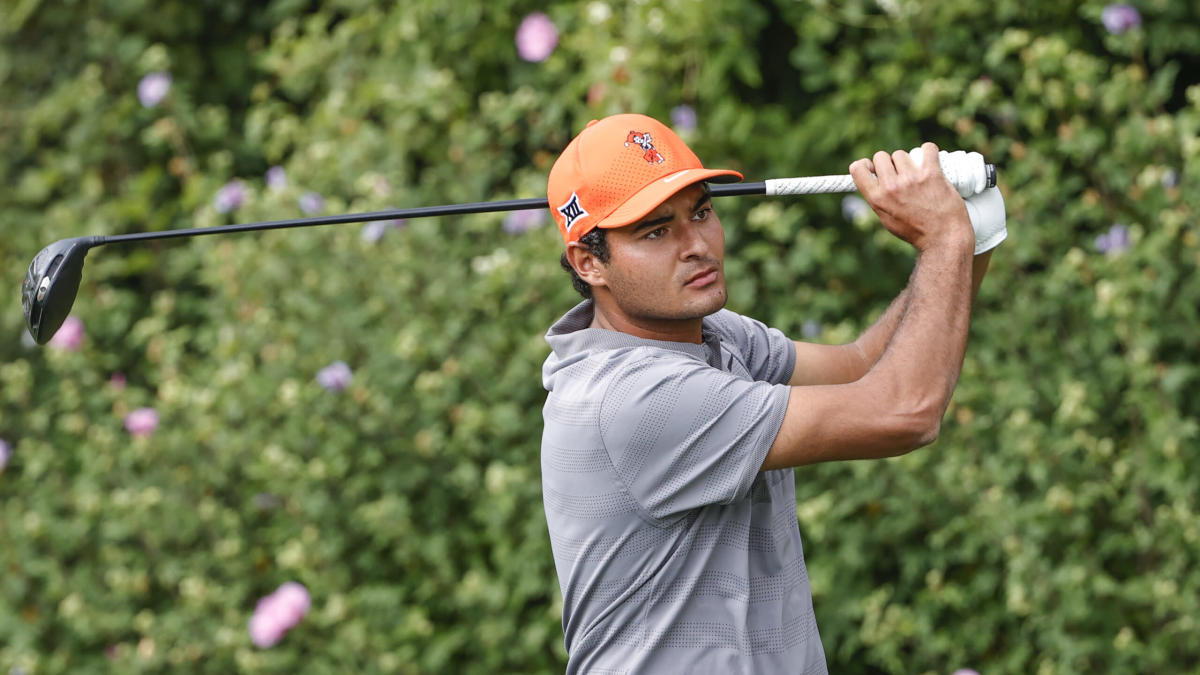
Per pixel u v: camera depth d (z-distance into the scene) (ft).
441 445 53.98
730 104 55.42
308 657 53.06
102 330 65.31
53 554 58.70
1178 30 53.16
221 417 56.65
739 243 55.57
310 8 72.69
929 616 48.01
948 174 26.40
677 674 25.70
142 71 70.38
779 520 26.58
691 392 24.54
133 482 58.44
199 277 61.57
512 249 55.11
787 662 26.32
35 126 70.95
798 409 24.23
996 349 51.52
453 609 53.93
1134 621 47.50
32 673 55.36
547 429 26.71
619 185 25.16
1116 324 48.29
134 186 68.08
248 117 72.13
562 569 26.91
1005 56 55.36
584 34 57.21
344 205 58.80
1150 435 47.16
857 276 56.70
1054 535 48.03
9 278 68.90
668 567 25.54
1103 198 52.24
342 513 54.75
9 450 63.93
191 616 54.39
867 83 55.47
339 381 53.36
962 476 47.44
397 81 62.03
